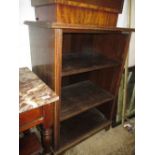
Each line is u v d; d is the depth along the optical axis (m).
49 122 0.94
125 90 1.63
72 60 1.33
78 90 1.54
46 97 0.80
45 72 1.03
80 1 0.89
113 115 1.62
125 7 1.50
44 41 0.94
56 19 0.86
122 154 1.36
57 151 1.22
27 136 1.11
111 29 1.04
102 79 1.56
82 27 0.88
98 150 1.39
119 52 1.31
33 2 1.04
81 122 1.56
